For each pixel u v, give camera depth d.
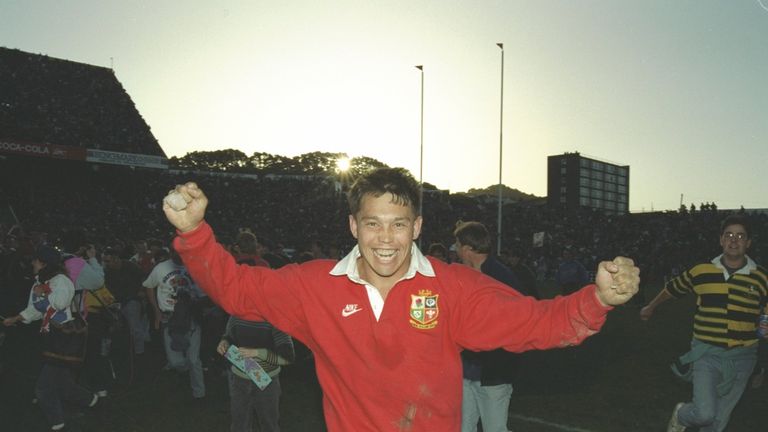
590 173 60.97
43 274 5.90
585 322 1.75
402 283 1.99
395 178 2.00
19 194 37.31
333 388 2.13
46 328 5.91
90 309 7.23
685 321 14.72
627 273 1.64
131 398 7.24
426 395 1.99
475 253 4.50
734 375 4.53
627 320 14.88
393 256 1.98
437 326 1.98
